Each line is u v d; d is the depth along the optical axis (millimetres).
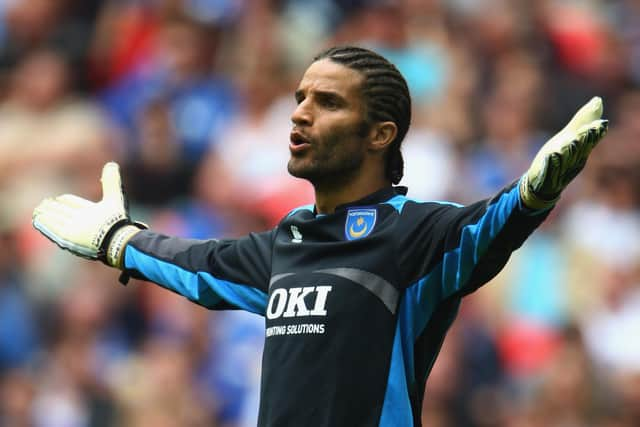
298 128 12820
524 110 40344
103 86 44719
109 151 41156
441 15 43188
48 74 44000
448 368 32188
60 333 35781
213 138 40812
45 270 37094
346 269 12289
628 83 43906
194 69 43531
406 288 12164
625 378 33562
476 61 42062
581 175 38500
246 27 43812
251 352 33531
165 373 33375
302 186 37219
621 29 45312
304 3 44719
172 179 40188
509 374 33375
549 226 36688
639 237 37375
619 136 40750
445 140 39062
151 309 35406
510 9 43156
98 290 35594
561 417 31797
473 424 32062
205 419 32969
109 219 13992
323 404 11992
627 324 35250
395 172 13031
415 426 12383
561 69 42906
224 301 13258
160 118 40781
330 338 12117
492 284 35062
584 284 35812
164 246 13688
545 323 34656
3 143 41781
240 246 13281
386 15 42531
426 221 12219
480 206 11844
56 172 40969
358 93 12703
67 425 33844
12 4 46594
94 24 46750
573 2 45094
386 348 12062
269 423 12188
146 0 45625
